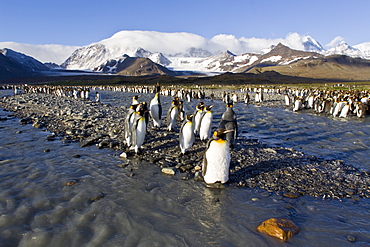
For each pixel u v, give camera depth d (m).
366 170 7.38
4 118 14.12
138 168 7.07
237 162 7.65
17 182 5.96
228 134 8.84
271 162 7.73
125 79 146.50
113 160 7.69
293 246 3.89
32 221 4.42
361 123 16.08
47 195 5.36
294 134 12.34
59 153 8.24
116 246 3.87
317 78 178.25
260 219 4.62
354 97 23.23
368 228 4.39
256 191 5.78
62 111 16.66
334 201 5.38
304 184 6.22
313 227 4.39
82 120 13.82
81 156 8.00
